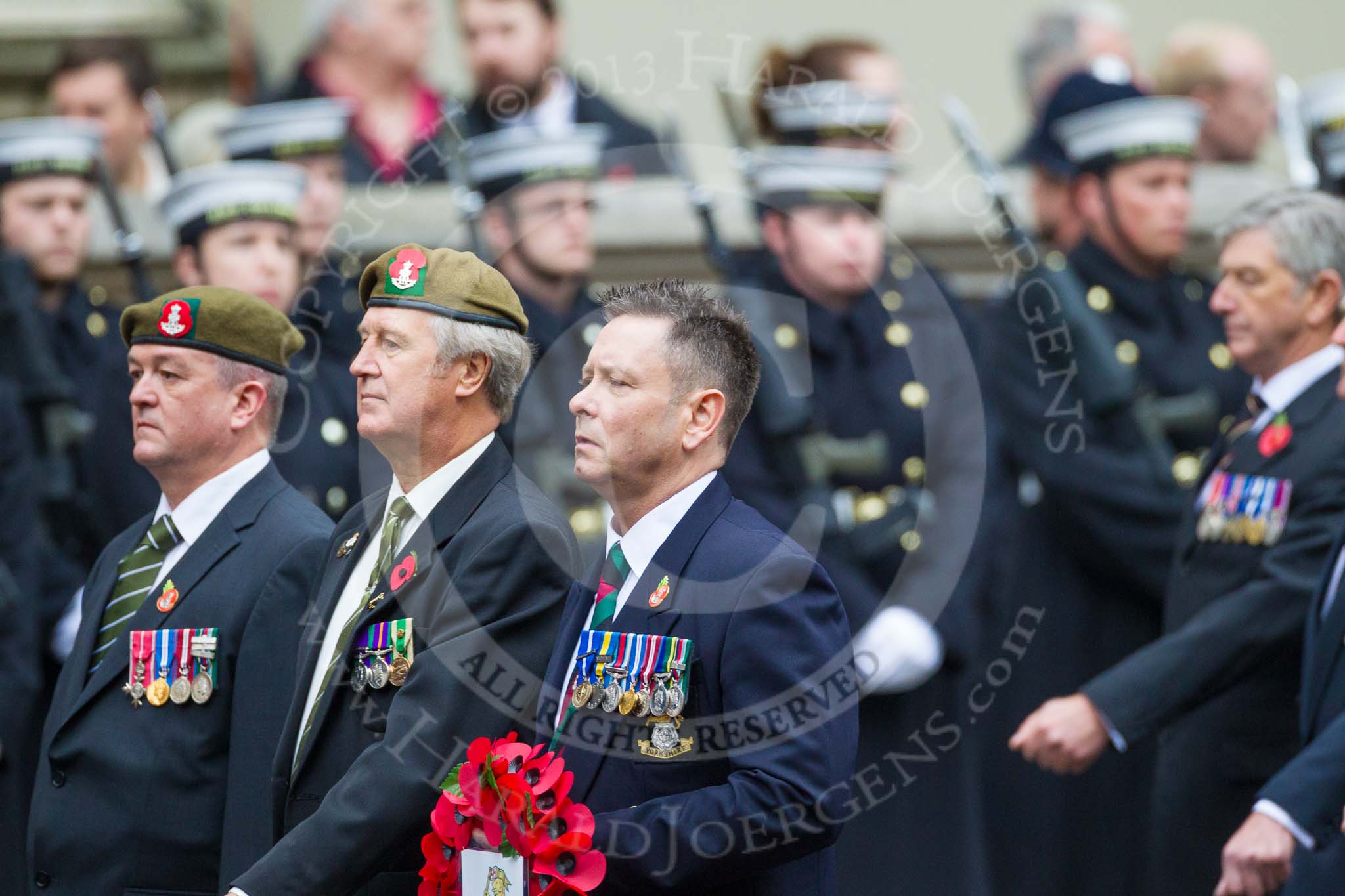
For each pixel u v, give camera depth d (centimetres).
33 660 1975
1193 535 1770
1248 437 1736
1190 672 1694
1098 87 2155
